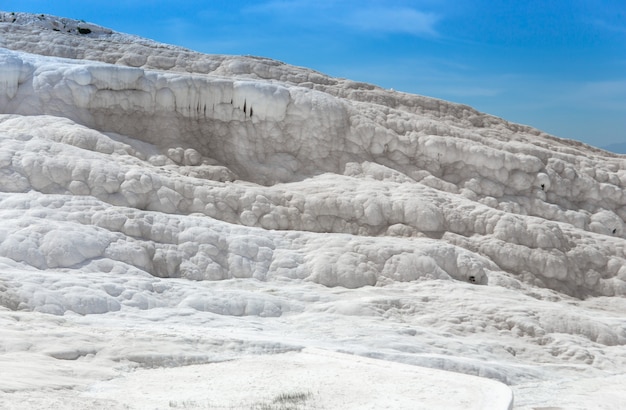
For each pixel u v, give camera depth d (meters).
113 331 12.81
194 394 9.42
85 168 23.62
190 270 20.62
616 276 27.19
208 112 30.36
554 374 15.65
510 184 31.48
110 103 28.97
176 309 16.61
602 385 15.19
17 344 10.75
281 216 25.67
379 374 11.36
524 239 26.91
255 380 10.55
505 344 17.39
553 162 32.75
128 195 23.50
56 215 20.53
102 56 34.75
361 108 33.00
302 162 30.31
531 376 15.12
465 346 16.48
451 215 27.41
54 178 23.08
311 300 19.53
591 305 25.20
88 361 10.88
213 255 21.41
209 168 28.05
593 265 27.30
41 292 15.23
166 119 29.75
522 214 30.62
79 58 34.44
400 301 19.53
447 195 29.02
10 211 20.22
